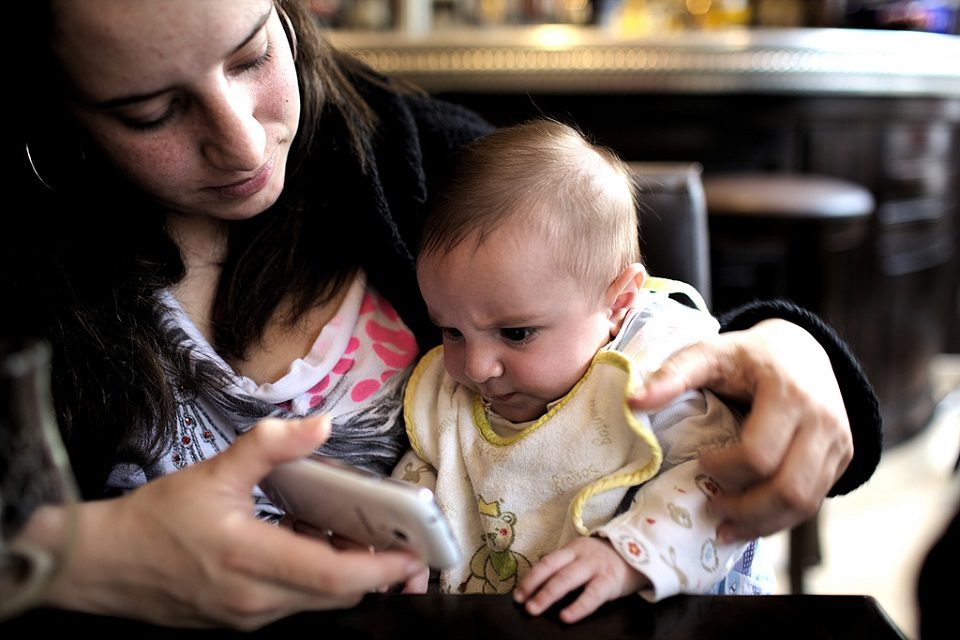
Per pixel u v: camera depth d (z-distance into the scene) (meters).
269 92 0.65
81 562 0.48
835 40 2.02
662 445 0.65
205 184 0.65
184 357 0.72
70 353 0.68
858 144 2.15
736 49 1.99
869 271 2.20
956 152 2.36
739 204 1.74
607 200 0.70
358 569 0.48
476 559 0.73
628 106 2.08
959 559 0.45
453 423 0.75
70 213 0.70
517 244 0.66
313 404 0.75
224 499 0.49
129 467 0.71
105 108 0.59
